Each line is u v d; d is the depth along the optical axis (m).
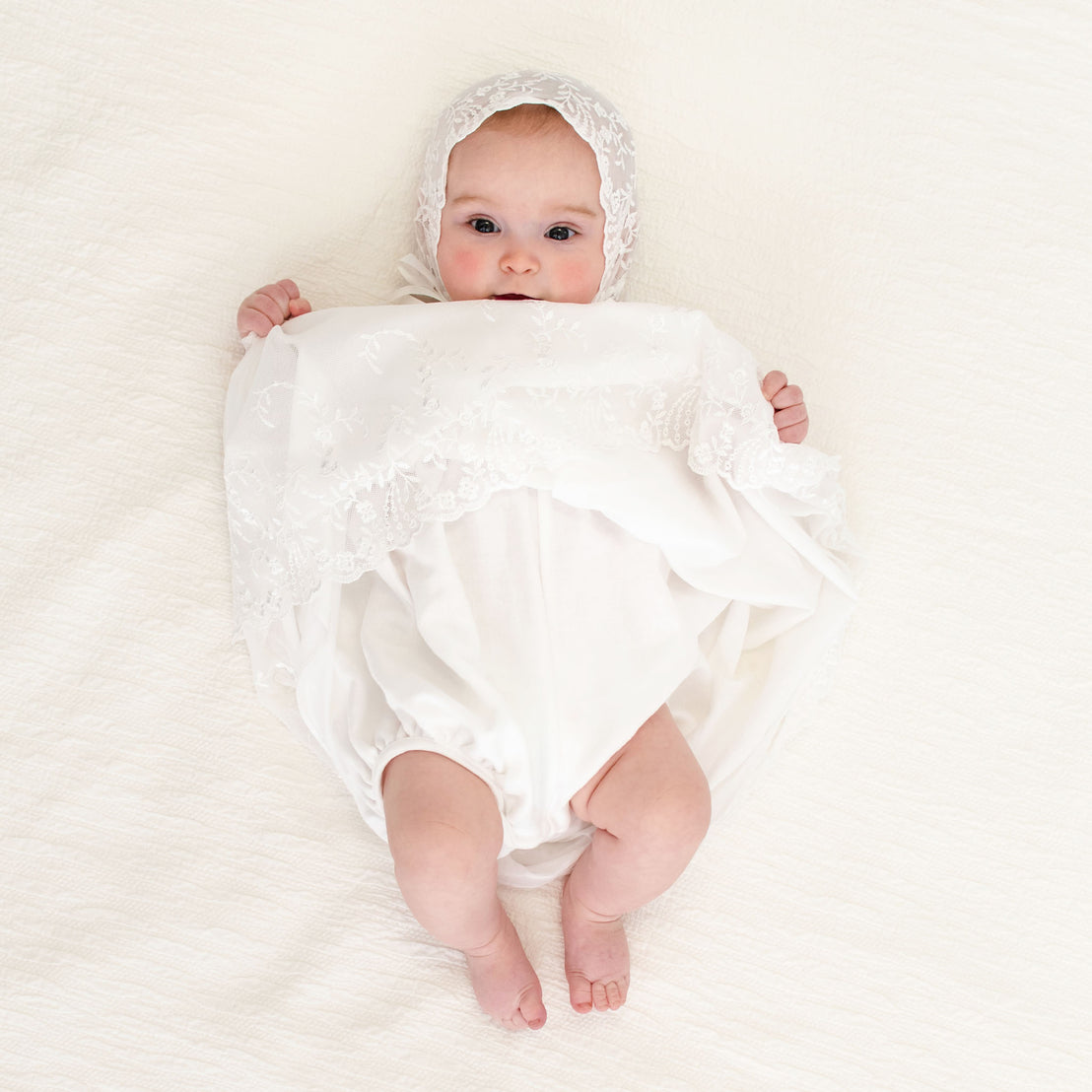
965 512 2.22
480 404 1.86
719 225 2.32
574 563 1.92
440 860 1.70
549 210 2.08
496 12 2.32
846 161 2.34
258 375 2.01
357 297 2.25
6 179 2.17
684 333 1.96
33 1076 1.80
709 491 1.99
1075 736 2.12
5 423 2.09
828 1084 1.89
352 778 1.90
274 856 1.95
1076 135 2.35
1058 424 2.26
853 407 2.26
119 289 2.16
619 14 2.34
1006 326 2.29
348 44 2.29
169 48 2.24
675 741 1.88
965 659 2.15
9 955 1.86
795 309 2.30
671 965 1.94
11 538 2.05
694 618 2.03
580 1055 1.87
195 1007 1.85
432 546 1.90
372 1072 1.84
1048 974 1.99
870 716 2.12
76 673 2.01
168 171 2.21
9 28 2.21
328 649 1.90
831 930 1.98
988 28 2.37
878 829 2.05
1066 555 2.21
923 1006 1.95
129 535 2.07
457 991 1.89
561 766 1.83
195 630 2.05
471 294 2.11
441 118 2.20
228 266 2.19
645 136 2.33
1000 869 2.04
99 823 1.94
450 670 1.85
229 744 2.01
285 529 1.90
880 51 2.36
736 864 2.02
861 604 2.17
